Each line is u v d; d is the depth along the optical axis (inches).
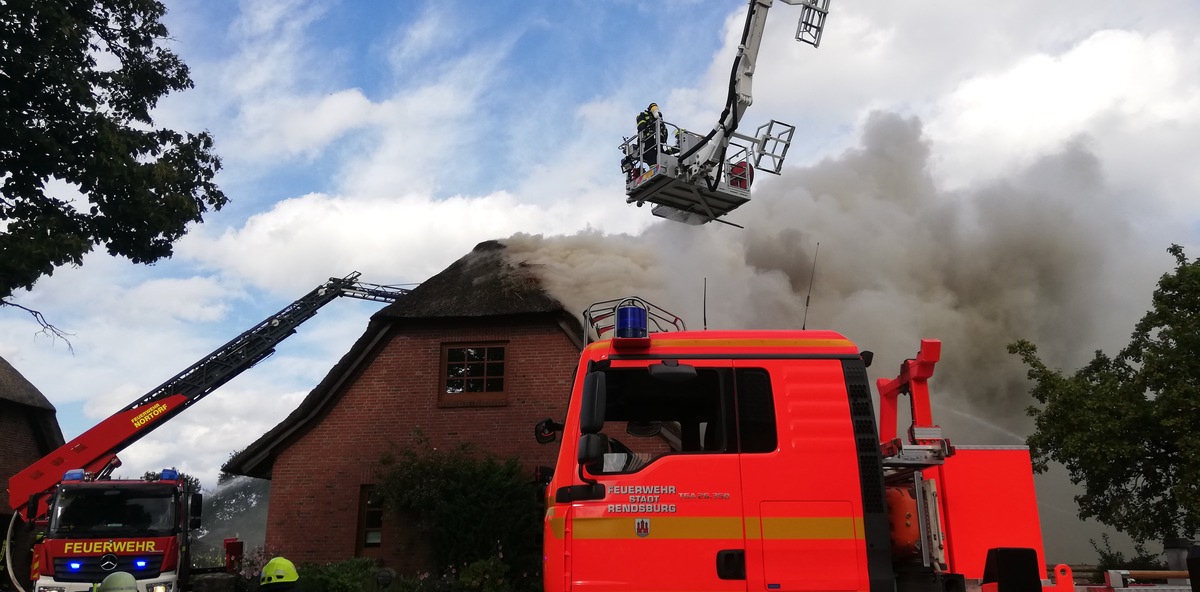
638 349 203.3
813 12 496.7
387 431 625.9
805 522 187.6
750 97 488.1
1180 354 605.0
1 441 1080.8
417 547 577.0
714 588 183.6
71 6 601.3
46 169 583.5
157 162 621.9
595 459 180.9
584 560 187.2
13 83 560.1
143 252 647.8
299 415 629.9
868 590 183.3
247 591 559.5
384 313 651.5
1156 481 609.6
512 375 629.6
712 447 199.2
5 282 527.8
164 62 685.3
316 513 609.0
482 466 563.2
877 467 192.1
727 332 206.4
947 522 201.0
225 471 639.8
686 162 505.7
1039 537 200.4
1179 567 382.3
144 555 500.4
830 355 201.9
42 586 481.1
